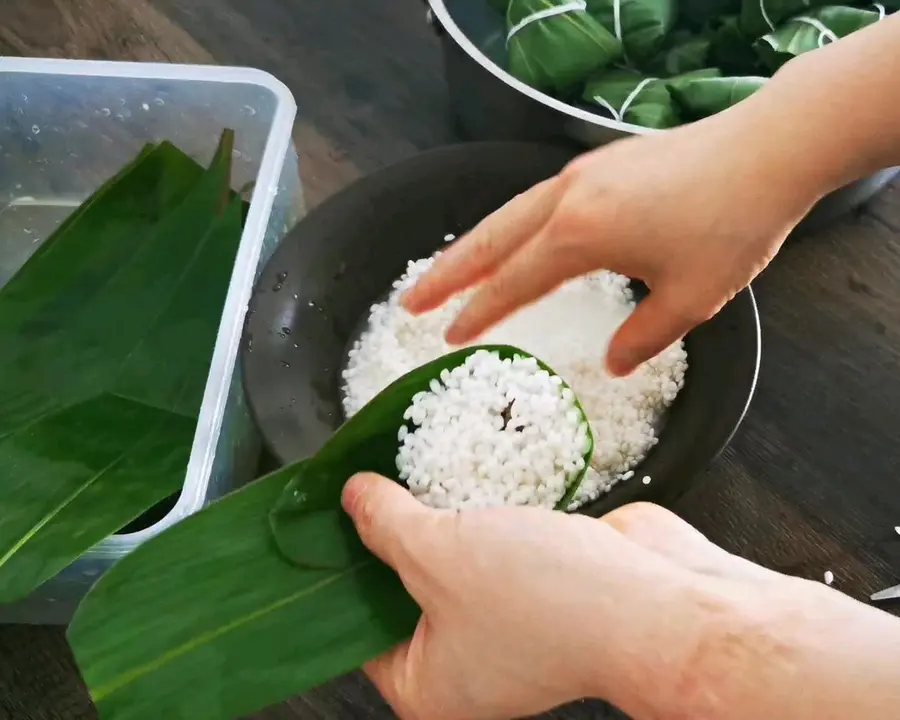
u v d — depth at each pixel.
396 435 0.46
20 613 0.52
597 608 0.36
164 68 0.60
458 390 0.46
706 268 0.43
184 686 0.41
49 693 0.51
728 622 0.34
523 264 0.44
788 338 0.59
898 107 0.41
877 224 0.63
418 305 0.47
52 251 0.56
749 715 0.33
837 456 0.56
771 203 0.42
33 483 0.49
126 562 0.42
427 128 0.69
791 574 0.52
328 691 0.50
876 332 0.59
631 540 0.39
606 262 0.44
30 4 0.74
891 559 0.53
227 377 0.52
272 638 0.42
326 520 0.44
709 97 0.60
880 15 0.61
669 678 0.34
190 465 0.49
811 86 0.41
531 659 0.37
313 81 0.71
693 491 0.55
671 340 0.46
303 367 0.53
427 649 0.40
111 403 0.53
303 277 0.54
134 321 0.55
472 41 0.69
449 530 0.39
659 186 0.42
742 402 0.49
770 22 0.63
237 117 0.62
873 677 0.32
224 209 0.58
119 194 0.58
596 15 0.64
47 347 0.54
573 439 0.46
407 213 0.57
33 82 0.61
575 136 0.58
